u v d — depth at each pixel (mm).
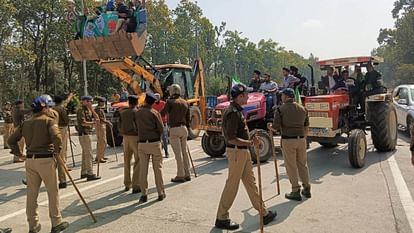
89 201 6309
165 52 55062
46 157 4895
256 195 4996
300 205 5676
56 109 8078
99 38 10047
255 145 4855
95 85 39562
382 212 5254
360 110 9750
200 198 6266
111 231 4918
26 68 37281
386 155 9242
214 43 69812
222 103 9859
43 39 36625
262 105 9320
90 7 32625
